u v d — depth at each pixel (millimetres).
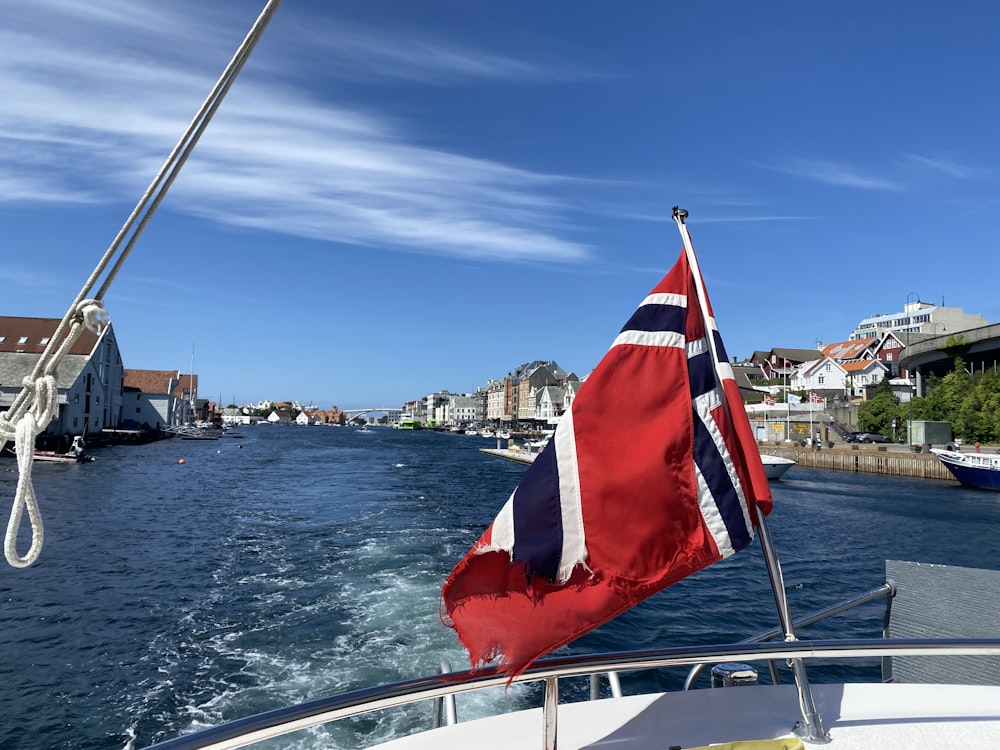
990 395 52000
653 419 2676
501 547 2340
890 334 89375
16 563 1707
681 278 2928
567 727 2621
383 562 16234
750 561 18078
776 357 106500
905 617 3855
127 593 13695
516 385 156375
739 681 3049
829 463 54062
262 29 1774
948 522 26641
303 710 1841
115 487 33719
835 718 2754
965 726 2693
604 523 2477
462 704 8203
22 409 1801
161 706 8484
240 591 13711
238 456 62312
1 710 8398
